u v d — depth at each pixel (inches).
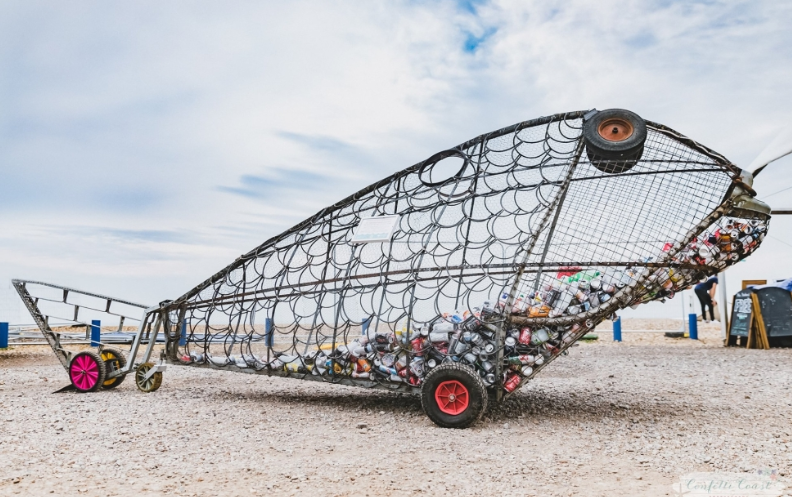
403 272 268.1
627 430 238.4
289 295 298.5
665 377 387.2
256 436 232.1
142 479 177.5
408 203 282.7
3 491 166.2
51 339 348.2
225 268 320.8
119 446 214.8
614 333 658.8
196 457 201.2
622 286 242.1
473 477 179.0
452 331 254.1
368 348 272.8
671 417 262.1
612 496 161.8
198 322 326.6
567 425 248.4
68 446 214.2
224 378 399.9
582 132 255.1
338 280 284.4
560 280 249.4
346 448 214.1
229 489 168.6
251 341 308.3
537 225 246.4
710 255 239.3
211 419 262.8
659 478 177.5
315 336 289.1
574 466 189.9
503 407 283.0
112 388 349.4
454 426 243.4
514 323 248.4
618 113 248.4
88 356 337.7
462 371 243.6
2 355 546.9
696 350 547.5
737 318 575.5
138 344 340.2
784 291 552.7
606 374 405.1
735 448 209.3
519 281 247.9
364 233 282.4
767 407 283.6
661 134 253.3
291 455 204.5
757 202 237.0
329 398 319.3
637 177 249.4
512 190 259.6
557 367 441.7
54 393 333.1
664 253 238.2
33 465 191.2
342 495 163.9
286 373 295.9
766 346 543.8
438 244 264.8
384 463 193.9
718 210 236.8
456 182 273.6
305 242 303.0
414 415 272.5
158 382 336.5
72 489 168.1
